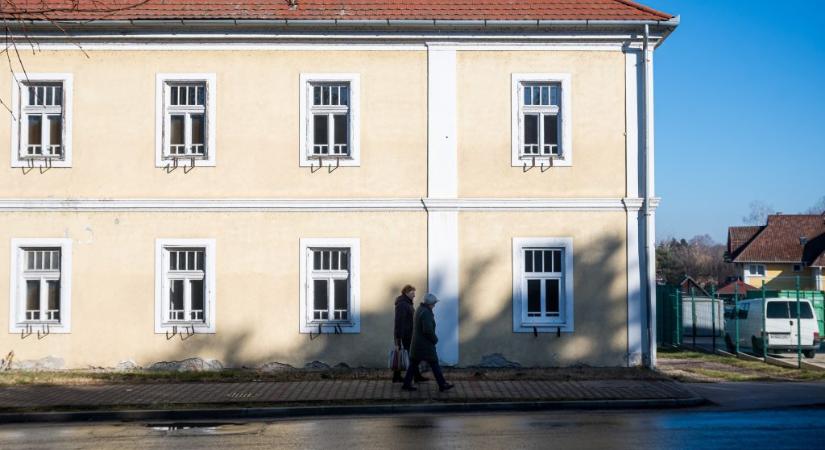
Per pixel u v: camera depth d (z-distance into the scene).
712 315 28.42
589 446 10.72
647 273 19.33
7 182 19.44
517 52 19.58
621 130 19.52
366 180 19.41
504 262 19.30
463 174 19.42
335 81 19.55
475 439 11.38
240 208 19.36
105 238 19.36
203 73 19.53
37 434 12.54
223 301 19.28
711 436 11.42
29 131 19.66
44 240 19.34
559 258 19.48
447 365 19.16
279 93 19.52
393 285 19.30
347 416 14.23
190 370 19.16
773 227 73.56
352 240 19.31
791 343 25.31
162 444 11.44
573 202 19.33
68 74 19.52
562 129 19.47
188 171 19.39
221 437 11.98
